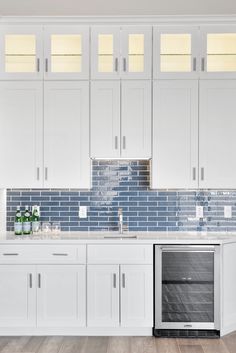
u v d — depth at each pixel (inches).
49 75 191.9
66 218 204.8
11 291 180.5
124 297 179.5
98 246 180.4
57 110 191.9
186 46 192.4
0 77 192.4
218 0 172.4
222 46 192.2
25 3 174.9
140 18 189.3
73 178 191.9
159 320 178.7
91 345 170.1
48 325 180.2
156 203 204.8
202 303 178.9
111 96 191.9
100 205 205.5
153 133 191.0
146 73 191.5
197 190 204.7
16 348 166.9
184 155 191.0
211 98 190.9
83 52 191.6
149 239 179.9
